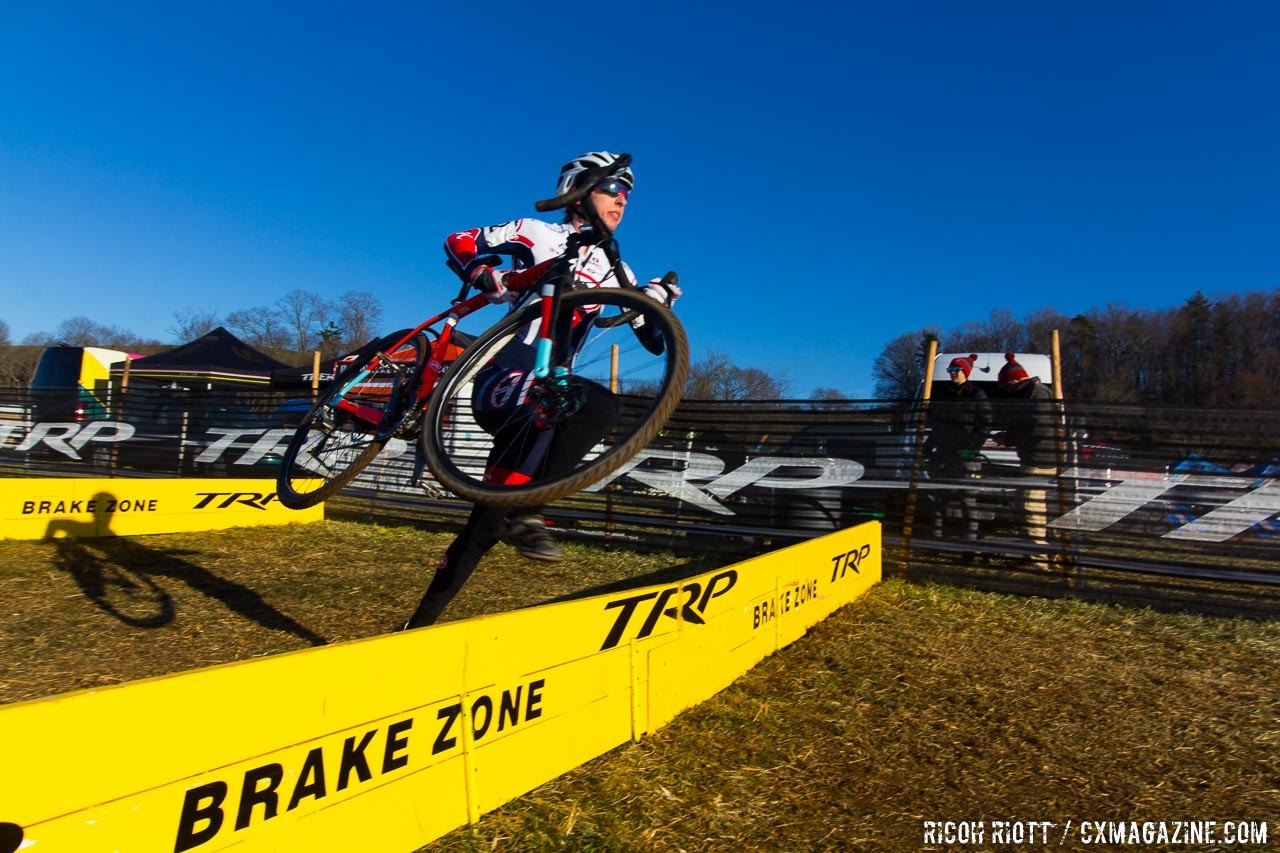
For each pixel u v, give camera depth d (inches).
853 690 140.2
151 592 203.9
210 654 159.3
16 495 263.6
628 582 225.5
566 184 115.6
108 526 279.1
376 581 222.7
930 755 117.3
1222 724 128.2
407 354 128.7
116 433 414.9
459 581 130.3
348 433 137.6
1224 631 175.6
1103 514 203.0
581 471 87.7
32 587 205.0
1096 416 205.9
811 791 106.9
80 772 60.6
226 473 373.4
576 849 89.8
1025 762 115.6
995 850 94.9
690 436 263.9
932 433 225.1
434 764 87.8
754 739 120.6
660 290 113.6
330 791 77.7
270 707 73.0
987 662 155.4
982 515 216.7
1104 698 138.3
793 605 166.6
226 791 69.6
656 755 113.7
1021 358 338.3
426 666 87.0
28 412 451.2
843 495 237.5
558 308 102.1
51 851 58.8
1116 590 198.2
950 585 214.1
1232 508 191.2
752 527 251.8
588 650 109.3
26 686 139.1
